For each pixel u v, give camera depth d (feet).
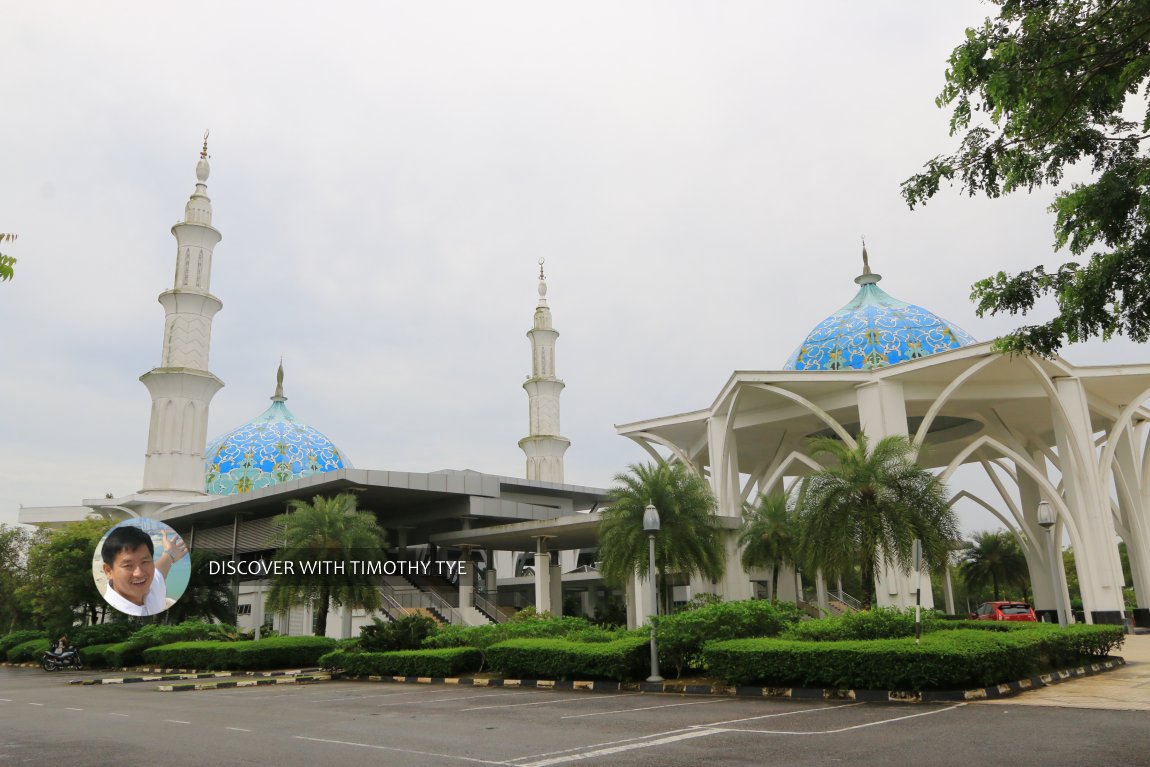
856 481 81.87
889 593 111.14
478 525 169.89
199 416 184.24
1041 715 37.91
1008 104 34.24
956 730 34.19
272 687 76.02
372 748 34.27
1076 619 173.99
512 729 39.37
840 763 27.76
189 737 39.91
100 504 179.73
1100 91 34.55
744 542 134.82
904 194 39.32
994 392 121.90
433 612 136.56
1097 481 114.42
